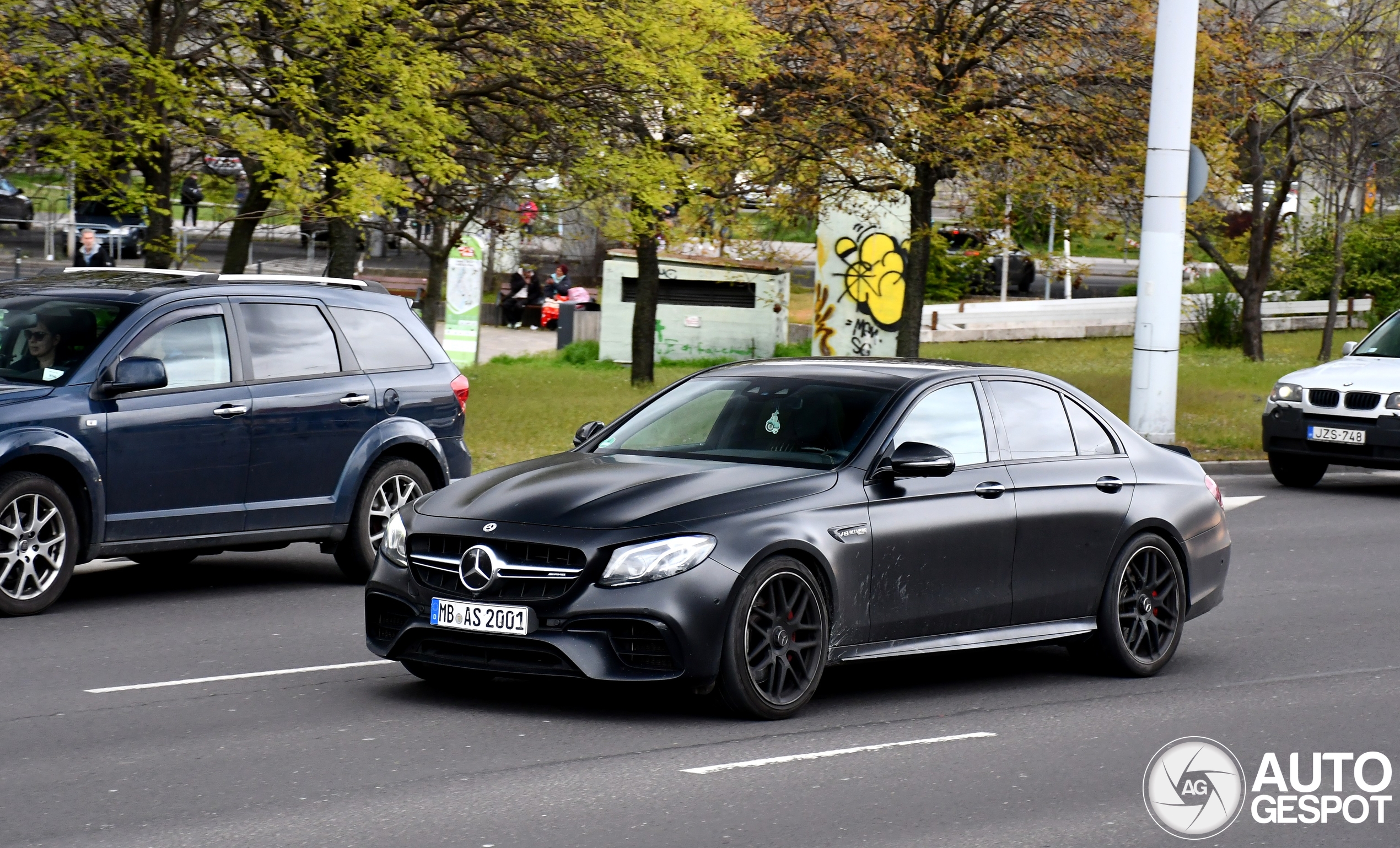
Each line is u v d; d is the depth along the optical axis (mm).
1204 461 32000
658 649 10906
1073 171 36219
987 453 12961
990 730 11531
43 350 15539
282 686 12492
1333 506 27016
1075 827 9125
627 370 50281
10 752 10336
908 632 12234
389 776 9805
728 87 36156
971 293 72062
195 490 15867
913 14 34781
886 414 12484
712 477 11703
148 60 25562
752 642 11305
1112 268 85750
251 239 30312
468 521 11352
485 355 54688
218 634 14602
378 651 11727
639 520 11055
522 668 11062
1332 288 53906
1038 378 13742
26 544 14930
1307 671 14133
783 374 13305
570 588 10922
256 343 16641
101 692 12141
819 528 11539
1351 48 49625
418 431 17844
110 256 58500
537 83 31359
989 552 12633
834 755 10586
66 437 14906
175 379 15891
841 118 35312
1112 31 35875
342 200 26609
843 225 51625
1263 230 59156
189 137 27125
